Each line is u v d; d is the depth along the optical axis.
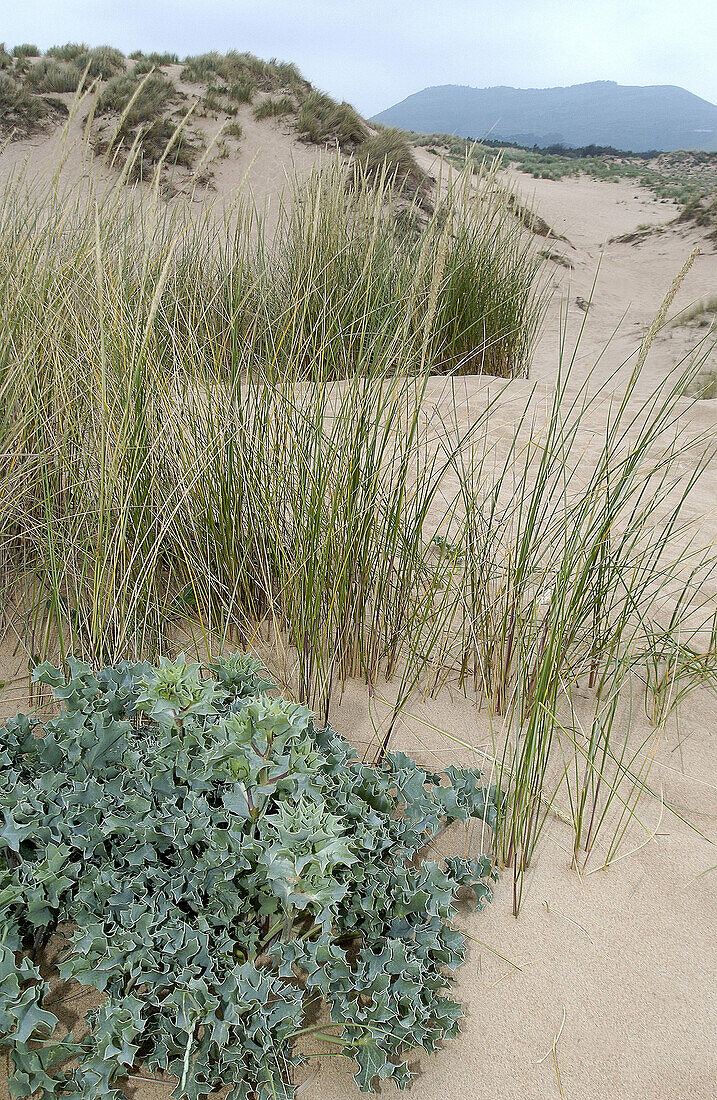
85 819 1.51
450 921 1.63
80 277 2.44
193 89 15.02
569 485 3.65
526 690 2.23
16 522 2.37
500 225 5.94
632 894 1.72
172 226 2.69
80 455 2.36
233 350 2.47
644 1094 1.33
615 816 1.93
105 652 2.09
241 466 2.37
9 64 15.90
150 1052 1.32
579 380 7.08
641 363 2.02
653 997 1.50
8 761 1.60
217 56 16.45
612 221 19.70
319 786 1.51
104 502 2.04
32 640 2.19
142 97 13.97
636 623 2.58
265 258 4.24
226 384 2.44
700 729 2.23
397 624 2.34
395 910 1.48
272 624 2.47
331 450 2.28
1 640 2.30
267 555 2.37
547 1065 1.37
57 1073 1.29
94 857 1.50
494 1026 1.43
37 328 2.35
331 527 2.12
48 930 1.51
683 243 15.84
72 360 2.40
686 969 1.56
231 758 1.43
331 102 14.97
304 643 2.16
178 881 1.42
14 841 1.39
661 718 2.25
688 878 1.77
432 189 11.76
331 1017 1.32
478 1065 1.37
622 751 2.12
